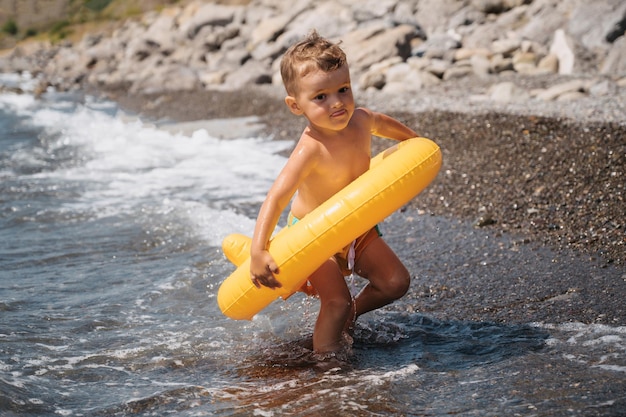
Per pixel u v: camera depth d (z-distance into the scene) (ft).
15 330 13.80
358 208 11.48
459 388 10.94
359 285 16.06
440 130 28.14
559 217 18.81
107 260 18.30
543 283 15.07
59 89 59.98
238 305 12.34
